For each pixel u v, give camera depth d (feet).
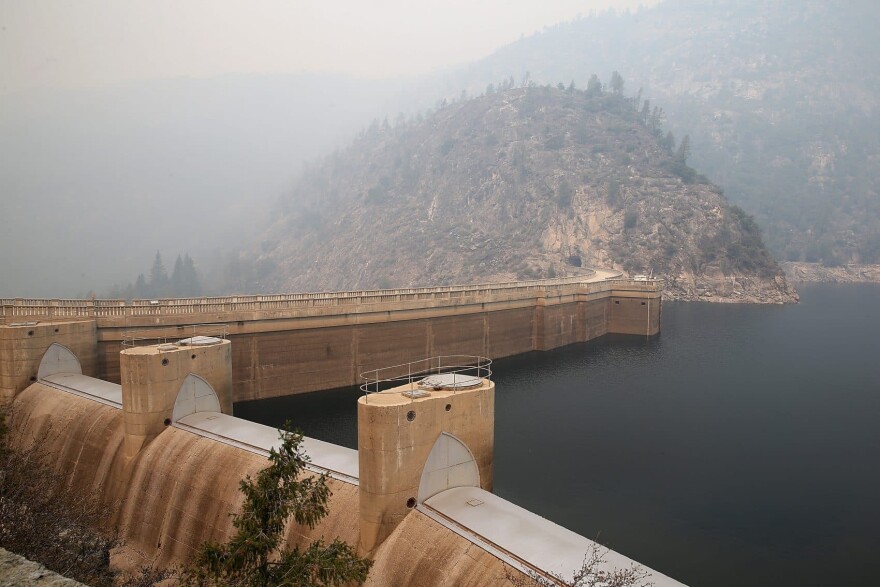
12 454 128.47
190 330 244.42
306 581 69.87
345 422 244.63
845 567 150.20
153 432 155.22
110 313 236.02
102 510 146.61
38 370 197.98
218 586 68.33
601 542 160.15
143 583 110.63
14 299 233.14
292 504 74.28
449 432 113.50
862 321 568.41
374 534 106.93
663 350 412.77
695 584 142.00
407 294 323.16
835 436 243.60
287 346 271.90
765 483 198.70
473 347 356.38
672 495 188.75
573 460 216.13
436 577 97.86
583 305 440.86
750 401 291.38
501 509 107.76
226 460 139.03
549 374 341.21
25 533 97.09
